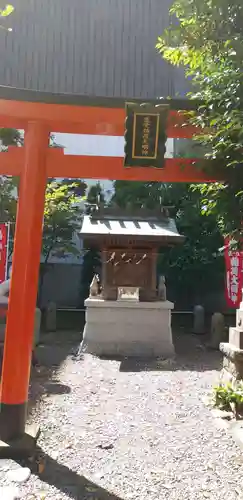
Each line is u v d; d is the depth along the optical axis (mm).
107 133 5531
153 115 4934
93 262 17250
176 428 5566
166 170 5414
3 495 3729
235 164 4398
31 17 17125
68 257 17641
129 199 15859
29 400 6668
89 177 5371
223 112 4238
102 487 3971
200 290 16734
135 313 10758
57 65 16984
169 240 10477
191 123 4934
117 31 17578
